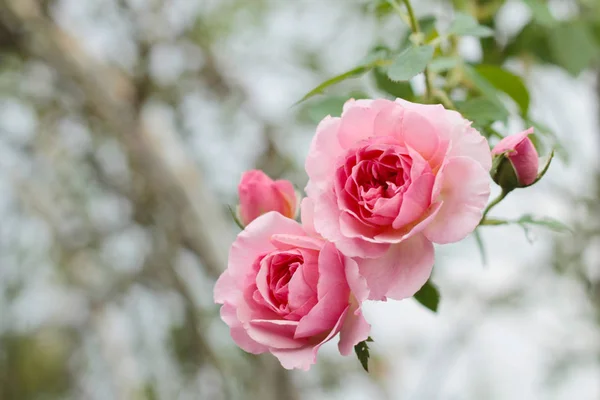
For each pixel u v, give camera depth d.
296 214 0.81
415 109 0.65
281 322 0.65
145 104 2.75
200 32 2.68
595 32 1.41
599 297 2.11
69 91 2.73
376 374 2.87
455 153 0.64
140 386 3.14
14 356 3.62
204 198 2.70
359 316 0.64
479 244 0.86
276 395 2.36
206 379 2.94
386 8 1.30
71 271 3.24
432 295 0.82
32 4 2.66
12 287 3.45
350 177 0.64
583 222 2.02
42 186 3.19
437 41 0.87
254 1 2.57
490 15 1.29
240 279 0.68
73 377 3.63
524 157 0.72
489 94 0.90
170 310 3.01
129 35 2.71
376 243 0.64
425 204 0.62
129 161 2.72
